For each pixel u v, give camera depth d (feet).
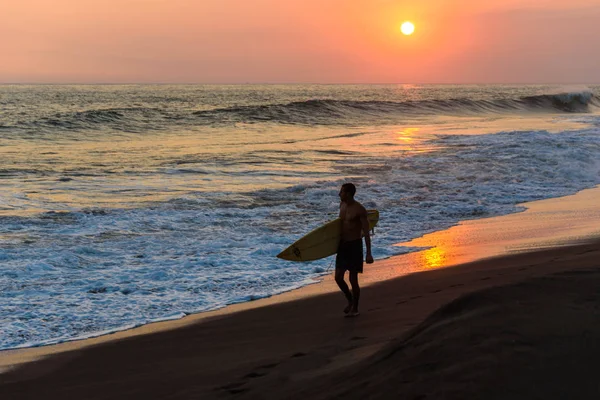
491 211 46.14
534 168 64.49
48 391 16.47
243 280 28.66
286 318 22.80
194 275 29.43
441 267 30.35
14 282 27.76
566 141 82.17
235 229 39.17
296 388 14.20
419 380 11.36
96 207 44.32
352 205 23.26
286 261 32.19
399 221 42.65
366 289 26.71
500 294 14.34
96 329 22.08
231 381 16.14
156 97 308.40
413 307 22.94
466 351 11.73
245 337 20.67
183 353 19.25
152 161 68.64
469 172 62.39
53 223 39.32
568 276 16.06
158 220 40.91
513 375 10.53
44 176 57.88
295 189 52.31
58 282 27.99
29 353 19.67
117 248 34.14
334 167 65.10
